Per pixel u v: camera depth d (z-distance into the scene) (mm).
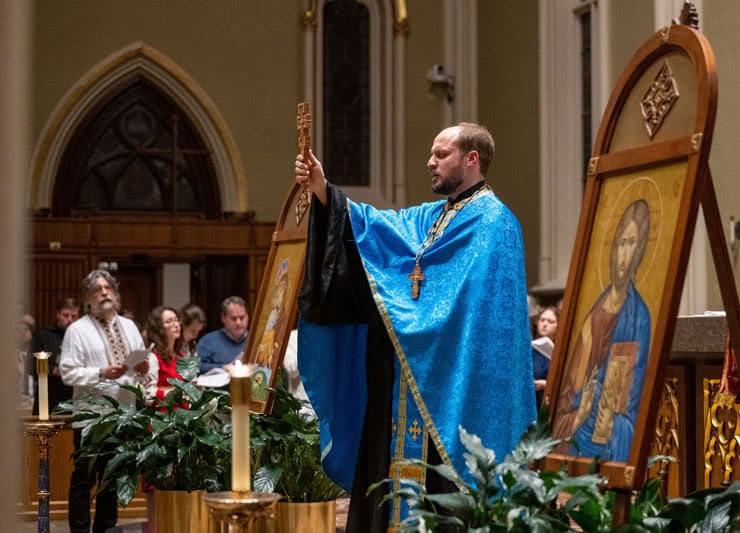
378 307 4824
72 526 7719
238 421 3072
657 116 3559
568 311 3850
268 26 18547
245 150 18406
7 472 2600
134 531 8359
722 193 11289
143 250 17359
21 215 2623
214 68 18312
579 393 3674
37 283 16969
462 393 4516
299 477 5816
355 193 18766
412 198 18922
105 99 18047
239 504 3006
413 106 18922
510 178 16891
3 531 2586
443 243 4824
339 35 18938
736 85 11367
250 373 3096
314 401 5176
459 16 18625
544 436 3576
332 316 5102
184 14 18234
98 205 18031
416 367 4680
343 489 5809
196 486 5781
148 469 5895
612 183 3787
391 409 4906
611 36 12906
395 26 18781
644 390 3277
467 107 18375
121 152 18141
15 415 2619
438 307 4695
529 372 4645
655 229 3451
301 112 5074
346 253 5074
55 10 17719
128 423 6062
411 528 3451
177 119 18188
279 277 5957
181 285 17953
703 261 11172
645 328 3377
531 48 16281
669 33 3543
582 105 15469
